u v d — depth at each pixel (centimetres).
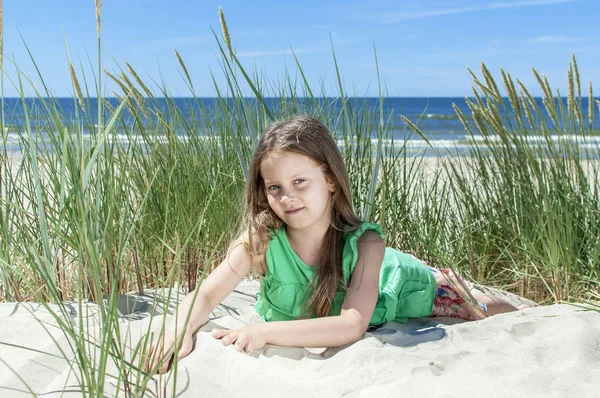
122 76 242
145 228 242
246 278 264
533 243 262
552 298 262
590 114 272
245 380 137
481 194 298
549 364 156
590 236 252
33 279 201
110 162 188
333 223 182
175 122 263
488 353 157
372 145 279
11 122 221
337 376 141
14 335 172
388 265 205
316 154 169
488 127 291
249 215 186
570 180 269
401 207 290
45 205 201
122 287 235
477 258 296
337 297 185
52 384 137
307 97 275
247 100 261
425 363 150
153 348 156
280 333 164
